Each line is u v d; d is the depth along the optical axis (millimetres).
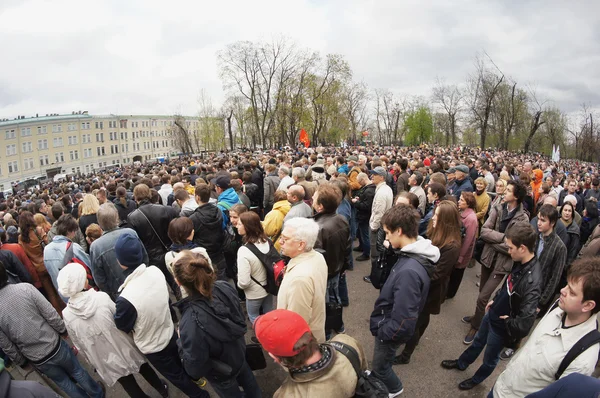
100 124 72812
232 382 2516
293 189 4250
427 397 3047
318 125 43531
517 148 52688
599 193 8172
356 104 56969
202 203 4250
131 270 2760
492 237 3602
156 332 2705
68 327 2592
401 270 2418
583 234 5535
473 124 47938
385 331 2402
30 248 4445
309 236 2553
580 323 1801
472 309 4516
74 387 2971
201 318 2221
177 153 91312
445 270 3078
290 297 2455
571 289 1739
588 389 1386
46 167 63469
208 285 2271
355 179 6770
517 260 2592
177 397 3248
